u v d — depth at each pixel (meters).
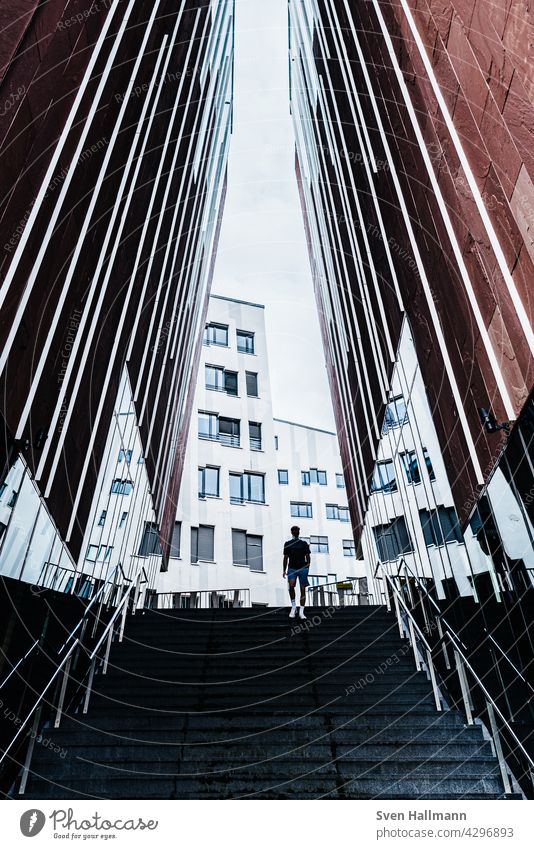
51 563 8.31
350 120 16.11
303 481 45.91
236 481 35.75
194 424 35.84
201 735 5.93
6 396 6.07
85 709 6.68
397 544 14.92
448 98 7.45
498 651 6.90
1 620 5.92
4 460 6.11
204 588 31.84
